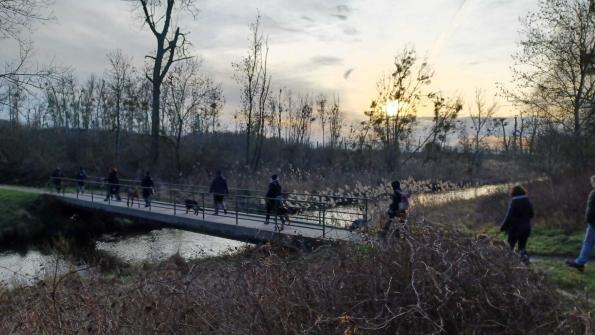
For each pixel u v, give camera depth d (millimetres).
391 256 3461
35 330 3570
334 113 38875
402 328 2971
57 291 4344
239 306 3436
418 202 15719
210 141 37469
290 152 35656
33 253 14938
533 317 2955
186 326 3342
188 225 13312
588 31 15852
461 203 16109
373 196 16266
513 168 24578
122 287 4730
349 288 3352
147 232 18219
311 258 4375
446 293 2883
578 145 14688
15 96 12938
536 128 16656
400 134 27844
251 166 28078
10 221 17484
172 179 26312
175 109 32531
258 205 17656
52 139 39375
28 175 33281
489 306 3027
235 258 4961
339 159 31422
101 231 18406
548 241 9078
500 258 3428
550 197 12141
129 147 35094
